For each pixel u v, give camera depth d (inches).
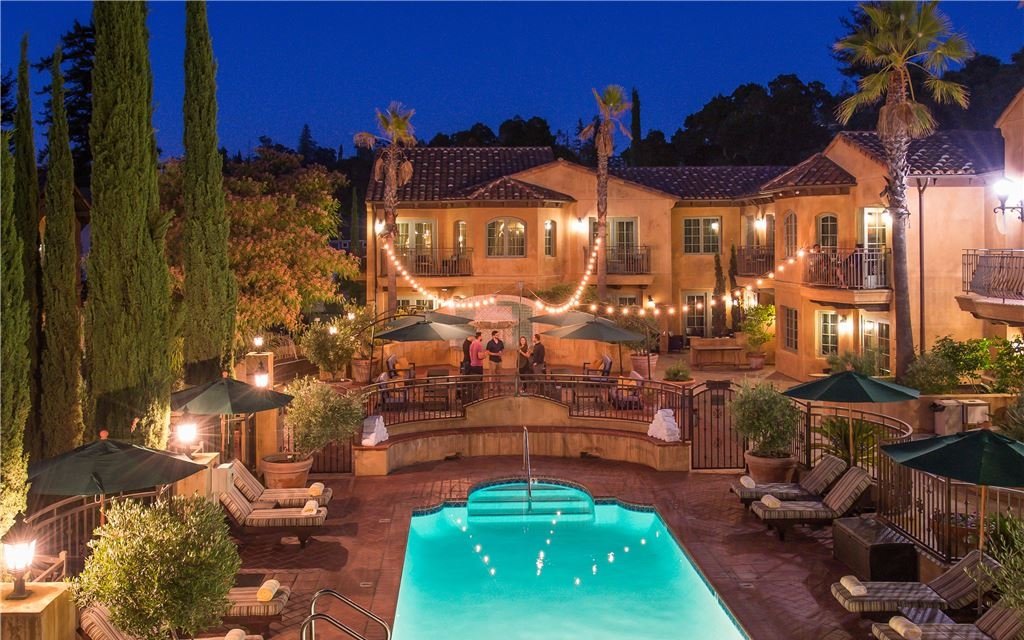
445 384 865.5
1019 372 868.6
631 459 794.2
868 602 413.1
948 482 465.7
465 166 1557.6
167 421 594.2
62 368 563.5
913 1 922.1
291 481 662.5
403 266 1428.4
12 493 435.8
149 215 600.1
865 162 1121.4
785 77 2405.3
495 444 824.3
